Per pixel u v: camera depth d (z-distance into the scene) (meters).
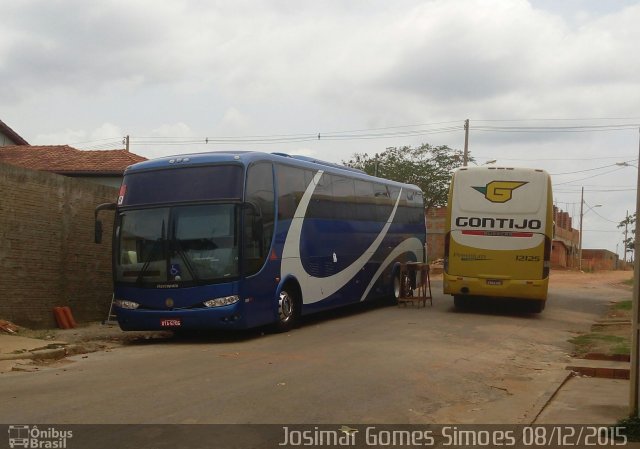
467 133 42.44
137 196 14.02
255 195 13.88
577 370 10.95
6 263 15.39
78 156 27.98
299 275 15.58
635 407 6.96
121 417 7.25
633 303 6.96
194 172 13.80
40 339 13.32
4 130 30.70
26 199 16.06
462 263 18.34
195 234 13.38
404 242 22.91
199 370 10.09
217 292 13.11
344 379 9.45
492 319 17.67
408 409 8.04
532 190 18.02
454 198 18.53
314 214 16.53
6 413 7.43
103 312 19.11
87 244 18.41
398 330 15.11
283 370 10.05
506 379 10.17
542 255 17.88
